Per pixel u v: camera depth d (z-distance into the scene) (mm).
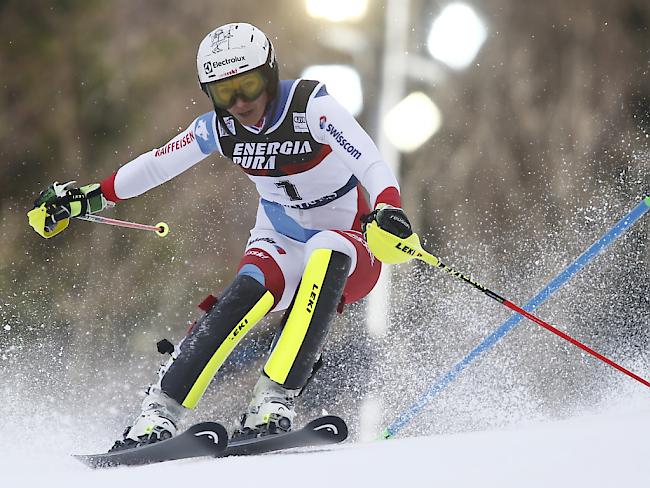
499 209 47188
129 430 12922
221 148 14438
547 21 50844
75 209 15062
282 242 14742
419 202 46906
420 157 47531
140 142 52281
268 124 13867
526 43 50562
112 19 53500
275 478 9453
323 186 14492
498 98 49156
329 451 11641
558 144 48781
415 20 44281
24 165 52281
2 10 54250
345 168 14719
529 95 49625
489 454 9891
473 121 48562
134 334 35625
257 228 15203
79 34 53750
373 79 37688
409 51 44031
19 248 42812
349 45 37719
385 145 36469
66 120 52938
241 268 14148
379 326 27438
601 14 51156
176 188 42156
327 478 9273
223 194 42188
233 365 16906
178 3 53156
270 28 50969
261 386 13680
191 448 12086
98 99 52938
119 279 40031
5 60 53656
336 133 13578
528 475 8891
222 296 13539
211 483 9492
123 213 41656
